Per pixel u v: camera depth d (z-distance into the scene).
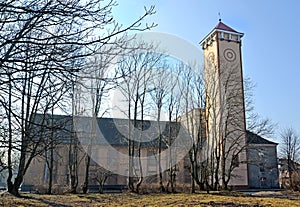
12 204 12.45
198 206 13.40
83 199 16.69
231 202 14.48
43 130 6.61
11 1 4.49
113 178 34.00
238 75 30.89
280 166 46.38
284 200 15.68
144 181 29.22
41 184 25.00
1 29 4.76
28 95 5.50
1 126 6.19
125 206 13.95
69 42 4.73
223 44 32.25
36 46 4.75
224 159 27.97
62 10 4.65
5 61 4.58
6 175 19.05
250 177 39.88
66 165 30.08
